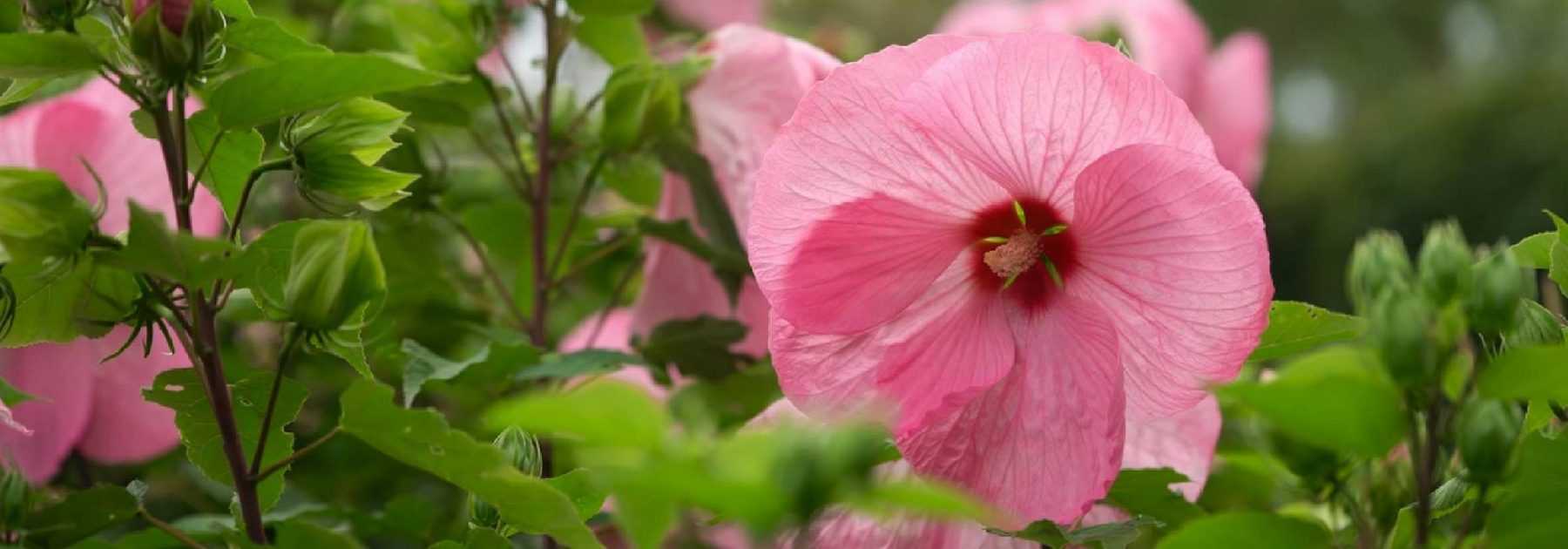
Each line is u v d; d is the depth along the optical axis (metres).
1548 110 7.78
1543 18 8.72
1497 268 1.30
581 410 1.18
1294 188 8.30
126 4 1.37
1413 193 7.96
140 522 1.76
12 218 1.34
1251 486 1.80
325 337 1.38
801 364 1.47
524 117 1.85
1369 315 1.31
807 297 1.46
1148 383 1.44
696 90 1.74
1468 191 7.86
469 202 1.89
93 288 1.40
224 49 1.41
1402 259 1.31
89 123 1.65
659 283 1.84
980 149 1.44
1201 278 1.41
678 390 1.78
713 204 1.75
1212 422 1.55
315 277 1.36
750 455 1.20
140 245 1.34
